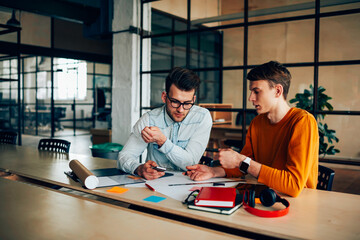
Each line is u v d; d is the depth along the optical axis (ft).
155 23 21.90
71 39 29.09
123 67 14.30
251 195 3.93
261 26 25.34
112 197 4.60
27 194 4.66
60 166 6.79
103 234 3.22
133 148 6.36
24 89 33.65
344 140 20.61
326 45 22.07
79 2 16.46
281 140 5.33
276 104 5.30
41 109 33.63
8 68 21.61
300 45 23.50
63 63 33.78
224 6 25.34
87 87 37.24
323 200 4.45
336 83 21.66
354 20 20.85
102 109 34.19
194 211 3.93
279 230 3.36
